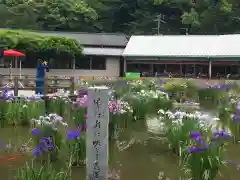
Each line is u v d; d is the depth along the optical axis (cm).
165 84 2103
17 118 1216
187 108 1541
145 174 704
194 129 823
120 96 1439
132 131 1126
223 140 789
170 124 968
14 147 887
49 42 1758
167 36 4703
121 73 4597
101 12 6475
